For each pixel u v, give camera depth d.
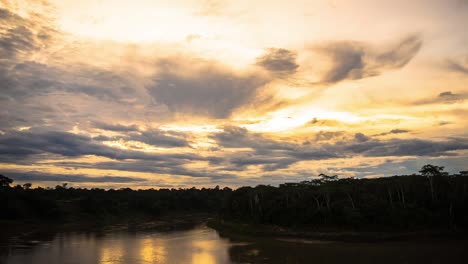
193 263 59.25
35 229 121.25
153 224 145.50
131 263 59.56
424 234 80.19
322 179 117.50
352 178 120.56
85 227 131.12
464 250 65.50
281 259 61.31
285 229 94.31
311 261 59.00
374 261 57.66
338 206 92.06
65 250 73.25
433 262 56.19
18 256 66.00
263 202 112.50
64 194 198.75
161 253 69.31
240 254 67.00
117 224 145.75
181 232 111.38
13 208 127.44
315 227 90.62
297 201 101.75
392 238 78.62
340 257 61.56
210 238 93.88
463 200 86.81
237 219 123.44
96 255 67.12
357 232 83.69
